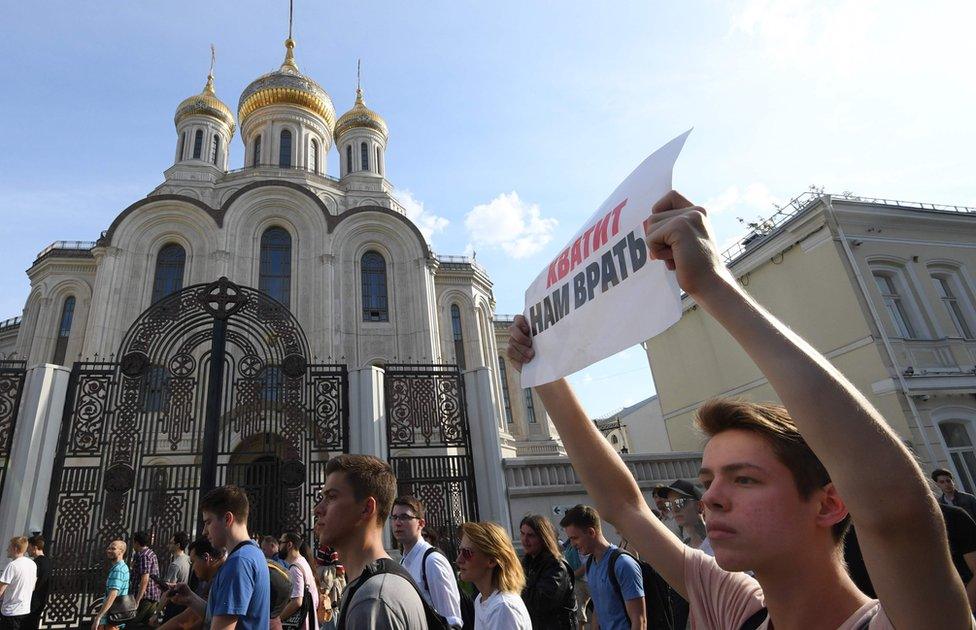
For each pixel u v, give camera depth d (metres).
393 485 2.75
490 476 11.01
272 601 4.34
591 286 1.80
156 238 25.00
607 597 4.12
